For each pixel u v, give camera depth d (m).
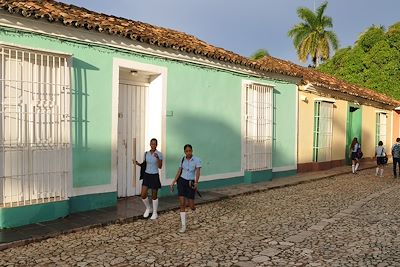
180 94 9.76
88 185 7.78
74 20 7.27
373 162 20.23
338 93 17.06
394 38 28.81
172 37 9.96
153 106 9.40
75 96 7.55
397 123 24.14
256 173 12.04
